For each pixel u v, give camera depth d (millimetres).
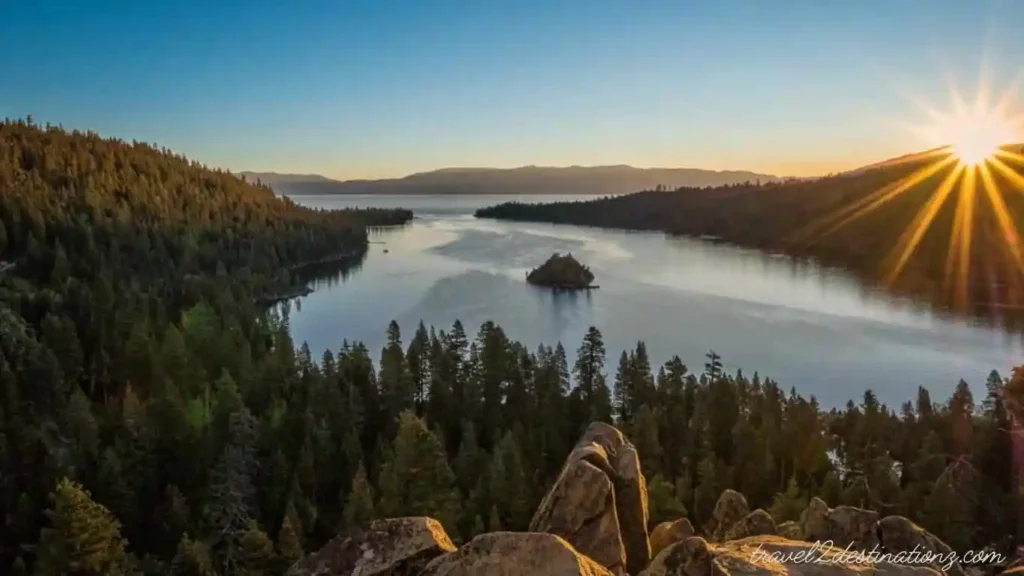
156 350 86000
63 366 84250
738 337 149750
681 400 82500
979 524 49906
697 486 60500
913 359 130875
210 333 97062
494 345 89438
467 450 63344
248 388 80500
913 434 68750
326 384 76500
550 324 164875
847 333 152625
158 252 180375
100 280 117875
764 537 19531
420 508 46562
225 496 53531
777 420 73000
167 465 62938
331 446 66125
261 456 65688
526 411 81438
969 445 63281
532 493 56125
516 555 13484
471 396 81625
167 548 52281
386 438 75625
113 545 41375
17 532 52531
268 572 43062
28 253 141750
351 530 15859
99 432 68375
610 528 20516
